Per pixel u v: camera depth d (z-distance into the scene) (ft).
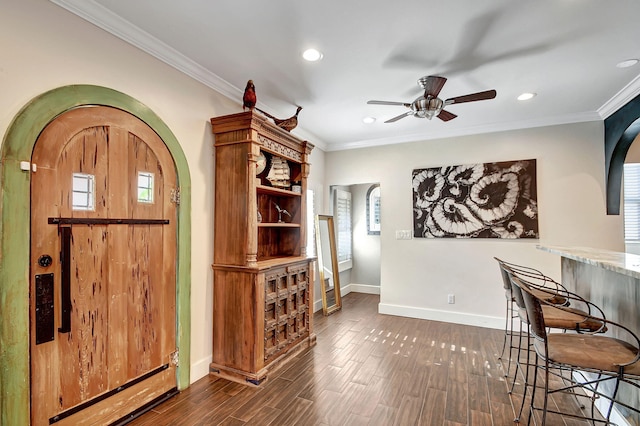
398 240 14.99
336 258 16.93
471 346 11.02
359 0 5.98
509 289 8.41
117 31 6.72
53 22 5.76
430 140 14.53
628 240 15.16
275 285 9.50
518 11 6.27
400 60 8.24
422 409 7.24
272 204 11.89
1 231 4.99
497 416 6.97
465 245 13.74
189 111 8.56
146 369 7.28
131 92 7.07
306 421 6.81
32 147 5.39
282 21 6.65
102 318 6.43
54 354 5.66
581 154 12.10
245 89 9.04
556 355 5.29
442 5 6.12
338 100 10.87
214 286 9.16
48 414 5.55
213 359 9.09
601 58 8.05
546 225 12.46
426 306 14.35
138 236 7.15
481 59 8.15
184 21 6.68
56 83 5.79
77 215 6.02
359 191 20.49
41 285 5.49
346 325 13.43
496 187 13.16
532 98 10.56
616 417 6.44
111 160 6.61
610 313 6.82
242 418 6.92
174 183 8.04
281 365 9.48
